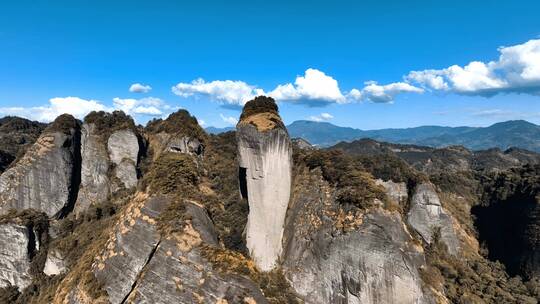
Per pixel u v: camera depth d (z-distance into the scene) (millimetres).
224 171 76312
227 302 41656
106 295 46750
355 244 51844
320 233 54625
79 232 69750
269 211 57438
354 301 51562
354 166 60344
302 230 56438
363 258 51375
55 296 52812
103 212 72562
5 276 66000
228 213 64562
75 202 79625
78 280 50438
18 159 80750
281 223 58281
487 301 67062
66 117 81125
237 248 59188
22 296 63062
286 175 58562
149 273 44812
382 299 50719
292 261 55562
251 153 57219
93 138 83000
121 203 74125
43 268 65875
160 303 43000
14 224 66562
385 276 50719
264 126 57000
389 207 54156
